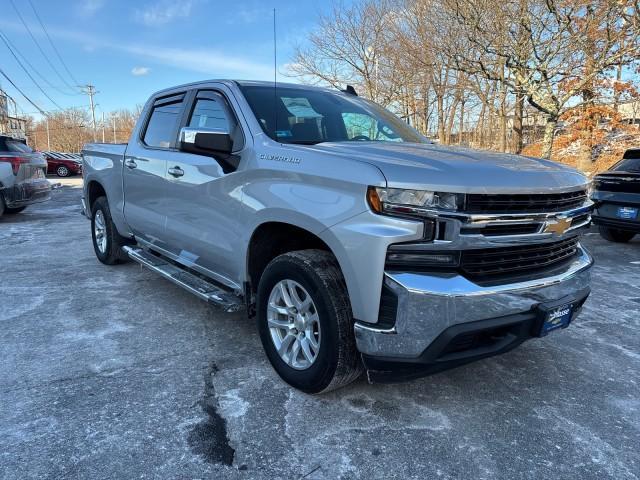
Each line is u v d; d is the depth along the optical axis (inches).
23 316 164.7
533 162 119.5
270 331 122.5
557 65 479.8
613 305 189.8
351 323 104.4
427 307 93.0
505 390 122.1
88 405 110.1
